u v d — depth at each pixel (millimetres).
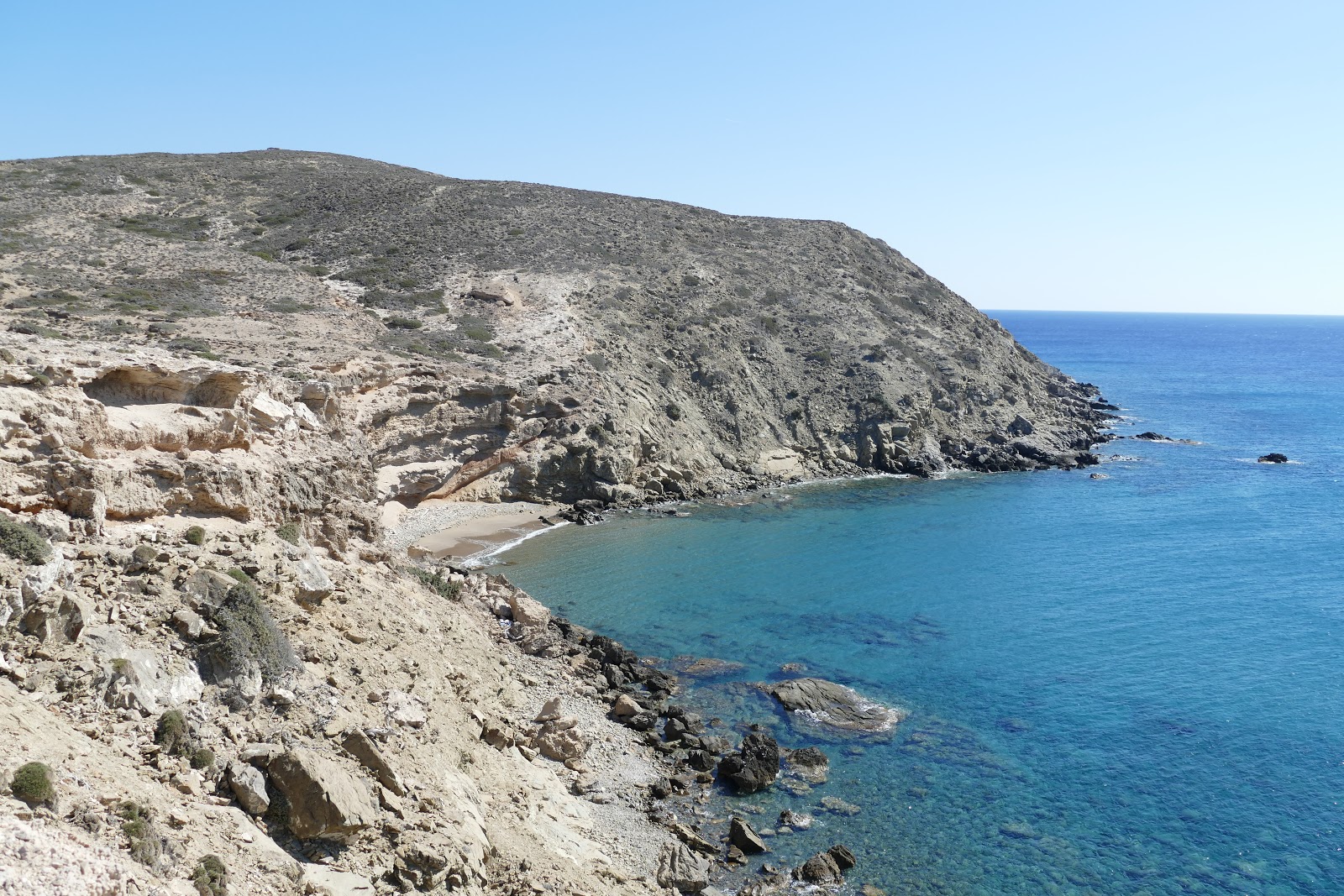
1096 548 68625
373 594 35062
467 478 76250
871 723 40312
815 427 101250
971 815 33531
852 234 155250
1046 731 39875
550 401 81125
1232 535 72125
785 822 32781
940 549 68375
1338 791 35125
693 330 105312
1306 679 45094
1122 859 31047
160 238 102688
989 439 108562
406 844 21016
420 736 26531
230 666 22719
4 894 12430
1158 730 39938
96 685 19500
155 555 24719
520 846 25422
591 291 105688
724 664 46406
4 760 15414
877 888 29281
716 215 149125
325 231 118312
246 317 77938
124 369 32312
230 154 152500
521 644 44625
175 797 18281
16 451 25188
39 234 94750
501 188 142875
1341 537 71062
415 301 97875
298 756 20266
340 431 50219
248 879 17344
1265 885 29734
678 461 88188
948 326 131125
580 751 34938
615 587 58188
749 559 65125
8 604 19594
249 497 32500
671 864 28469
